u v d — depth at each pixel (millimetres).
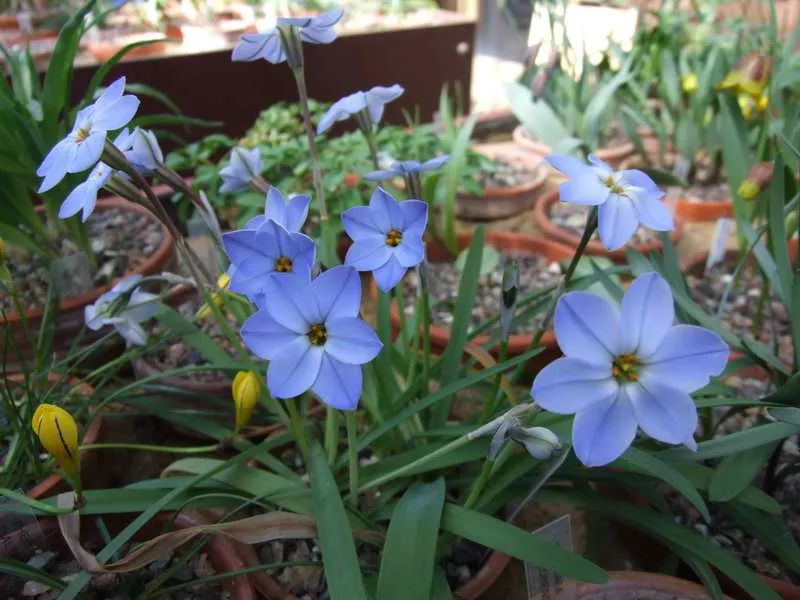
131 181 220
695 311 268
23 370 273
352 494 230
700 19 717
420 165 214
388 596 181
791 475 284
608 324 144
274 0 715
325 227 270
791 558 229
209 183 441
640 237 461
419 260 180
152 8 599
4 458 270
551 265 443
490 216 510
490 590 238
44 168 183
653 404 145
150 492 234
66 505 214
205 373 336
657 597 212
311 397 306
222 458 311
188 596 227
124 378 373
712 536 264
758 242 300
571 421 229
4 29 669
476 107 719
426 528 196
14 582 229
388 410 259
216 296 271
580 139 505
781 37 699
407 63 748
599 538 270
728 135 394
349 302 161
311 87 690
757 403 212
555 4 470
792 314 244
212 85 621
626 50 584
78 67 544
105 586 230
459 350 278
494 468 229
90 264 397
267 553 247
